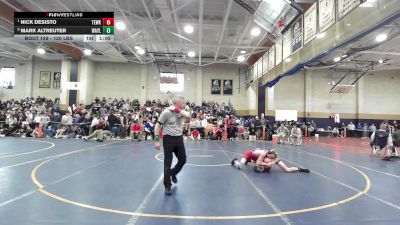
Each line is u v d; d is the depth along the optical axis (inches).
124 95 1087.6
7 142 564.7
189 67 1112.2
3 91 1078.4
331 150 544.1
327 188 224.7
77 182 229.1
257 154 305.3
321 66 989.8
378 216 158.4
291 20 508.1
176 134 207.5
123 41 731.4
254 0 497.4
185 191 207.8
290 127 743.7
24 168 287.3
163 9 540.4
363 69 1071.0
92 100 1063.0
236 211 163.8
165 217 151.8
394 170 321.7
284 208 170.6
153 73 1105.4
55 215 151.1
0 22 679.7
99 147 510.3
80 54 1000.2
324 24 390.3
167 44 866.8
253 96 1044.5
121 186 218.8
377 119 1121.4
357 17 359.6
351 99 1128.8
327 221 149.4
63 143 569.3
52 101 1042.1
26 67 1079.6
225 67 1118.4
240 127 847.1
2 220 142.2
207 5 596.1
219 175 271.3
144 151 461.7
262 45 786.8
